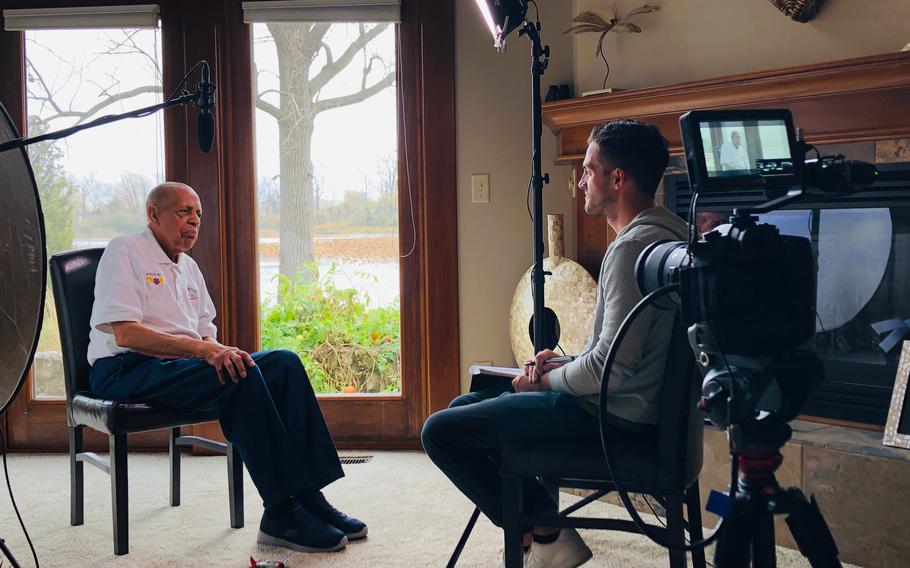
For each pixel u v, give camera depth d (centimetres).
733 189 120
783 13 272
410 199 348
